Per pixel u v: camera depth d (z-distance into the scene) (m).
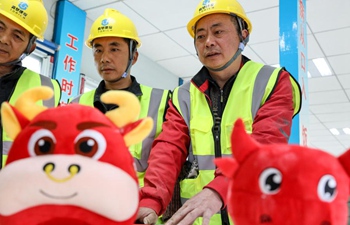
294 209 0.31
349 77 4.32
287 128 0.91
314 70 4.19
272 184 0.33
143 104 1.32
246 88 1.04
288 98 0.98
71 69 3.03
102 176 0.34
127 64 1.37
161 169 0.91
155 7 3.08
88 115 0.37
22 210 0.34
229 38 1.08
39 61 2.89
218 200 0.69
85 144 0.35
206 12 1.08
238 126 0.36
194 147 1.06
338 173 0.33
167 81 4.56
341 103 5.24
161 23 3.34
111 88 1.39
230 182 0.37
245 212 0.34
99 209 0.34
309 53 3.77
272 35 3.39
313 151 0.34
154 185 0.86
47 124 0.36
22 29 1.09
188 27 1.23
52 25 2.99
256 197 0.33
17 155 0.36
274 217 0.32
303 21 2.20
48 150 0.35
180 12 3.13
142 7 3.09
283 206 0.32
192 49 3.88
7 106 0.38
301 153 0.34
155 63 4.33
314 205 0.31
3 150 0.96
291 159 0.33
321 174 0.32
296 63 2.00
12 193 0.34
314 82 4.53
